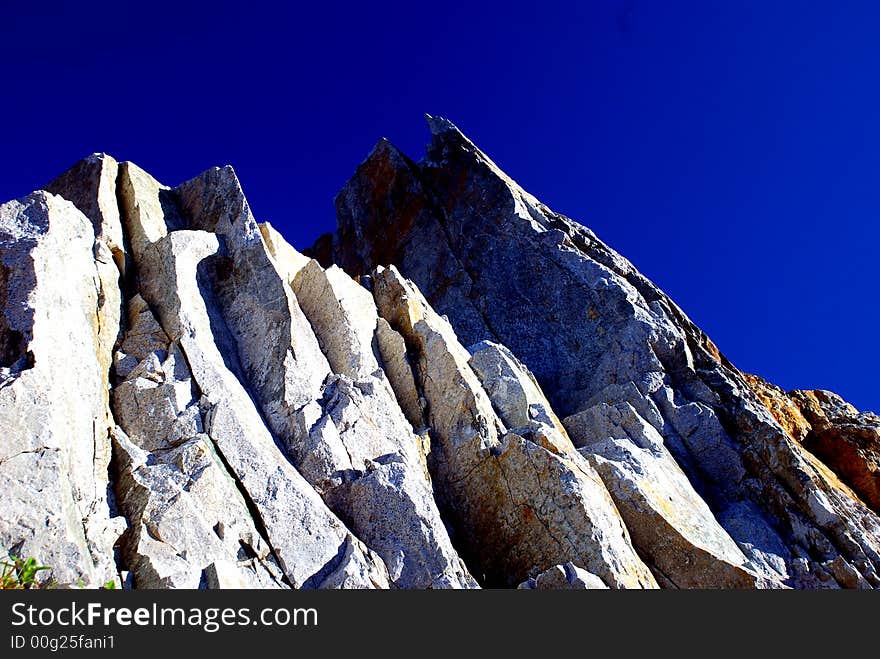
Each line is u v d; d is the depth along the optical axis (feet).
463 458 55.11
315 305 61.26
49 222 46.47
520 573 49.32
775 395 87.04
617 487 56.80
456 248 98.53
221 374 48.37
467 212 100.42
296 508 41.93
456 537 51.90
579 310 86.02
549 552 48.57
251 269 56.24
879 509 74.54
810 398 90.38
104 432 41.52
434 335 62.64
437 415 58.44
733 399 74.90
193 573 35.73
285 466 44.70
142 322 50.01
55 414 37.24
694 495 64.44
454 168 104.78
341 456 47.44
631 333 81.20
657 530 54.80
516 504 51.34
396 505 44.91
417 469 51.24
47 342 40.24
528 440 54.19
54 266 44.21
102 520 36.86
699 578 53.01
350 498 45.29
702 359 80.94
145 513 37.58
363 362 58.13
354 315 62.80
